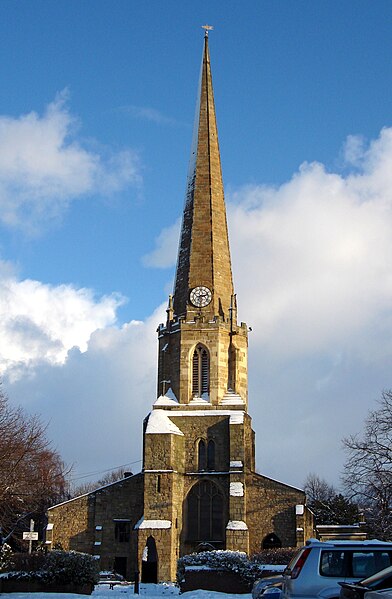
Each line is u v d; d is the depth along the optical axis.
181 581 47.38
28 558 46.06
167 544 67.94
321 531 79.94
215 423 73.75
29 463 57.41
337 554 22.30
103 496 73.81
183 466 72.88
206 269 79.50
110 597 41.06
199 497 72.31
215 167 84.38
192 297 78.50
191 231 81.38
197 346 76.69
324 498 134.12
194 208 82.25
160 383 77.44
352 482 52.53
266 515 70.88
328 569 22.06
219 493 72.00
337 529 80.06
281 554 58.97
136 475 74.06
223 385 75.62
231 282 80.56
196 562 46.12
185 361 76.12
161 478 70.19
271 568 44.12
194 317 77.44
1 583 43.88
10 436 54.50
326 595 21.56
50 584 44.12
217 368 75.69
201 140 85.44
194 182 83.56
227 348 77.19
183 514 71.56
